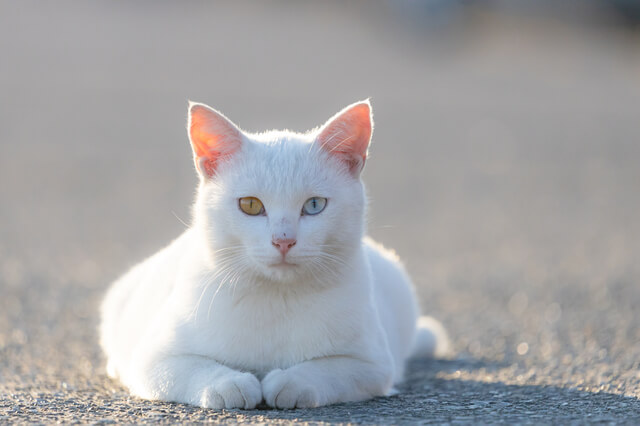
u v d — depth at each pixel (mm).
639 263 10602
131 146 19969
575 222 13938
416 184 17156
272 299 4441
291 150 4566
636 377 5363
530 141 21938
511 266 10805
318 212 4492
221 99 24453
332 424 3781
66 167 17750
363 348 4559
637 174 18250
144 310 5191
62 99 24969
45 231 12828
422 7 38344
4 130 21156
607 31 39750
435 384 5402
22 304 8609
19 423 3836
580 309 8336
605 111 26312
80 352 6605
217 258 4531
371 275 4992
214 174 4664
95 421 3865
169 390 4375
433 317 8320
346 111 4582
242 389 4121
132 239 12320
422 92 28484
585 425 3740
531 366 6117
